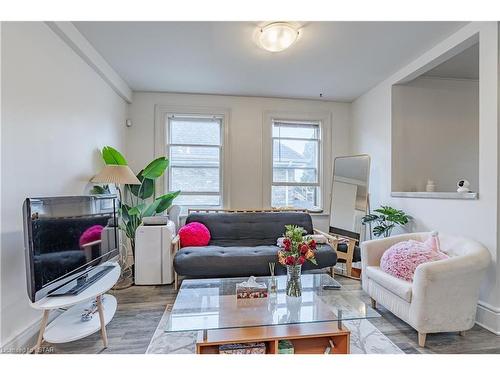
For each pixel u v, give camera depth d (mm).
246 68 3207
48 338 1704
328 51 2799
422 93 3479
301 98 4289
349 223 3715
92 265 2127
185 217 4047
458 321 1980
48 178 2133
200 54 2865
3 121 1694
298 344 1735
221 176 4188
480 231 2258
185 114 4082
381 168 3658
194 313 1791
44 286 1611
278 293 2104
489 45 2162
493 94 2133
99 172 2947
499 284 2117
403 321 2289
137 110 3992
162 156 3941
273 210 4094
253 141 4223
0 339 1653
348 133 4473
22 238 1829
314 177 4461
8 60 1731
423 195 2902
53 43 2184
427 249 2266
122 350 1857
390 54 2867
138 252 3104
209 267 2756
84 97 2689
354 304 1933
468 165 3553
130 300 2705
